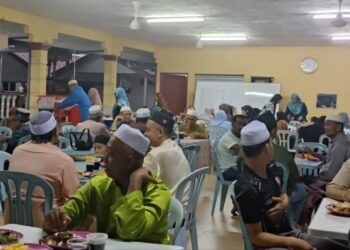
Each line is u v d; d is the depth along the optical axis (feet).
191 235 11.80
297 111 37.27
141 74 45.96
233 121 18.20
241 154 10.11
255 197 7.39
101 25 35.24
